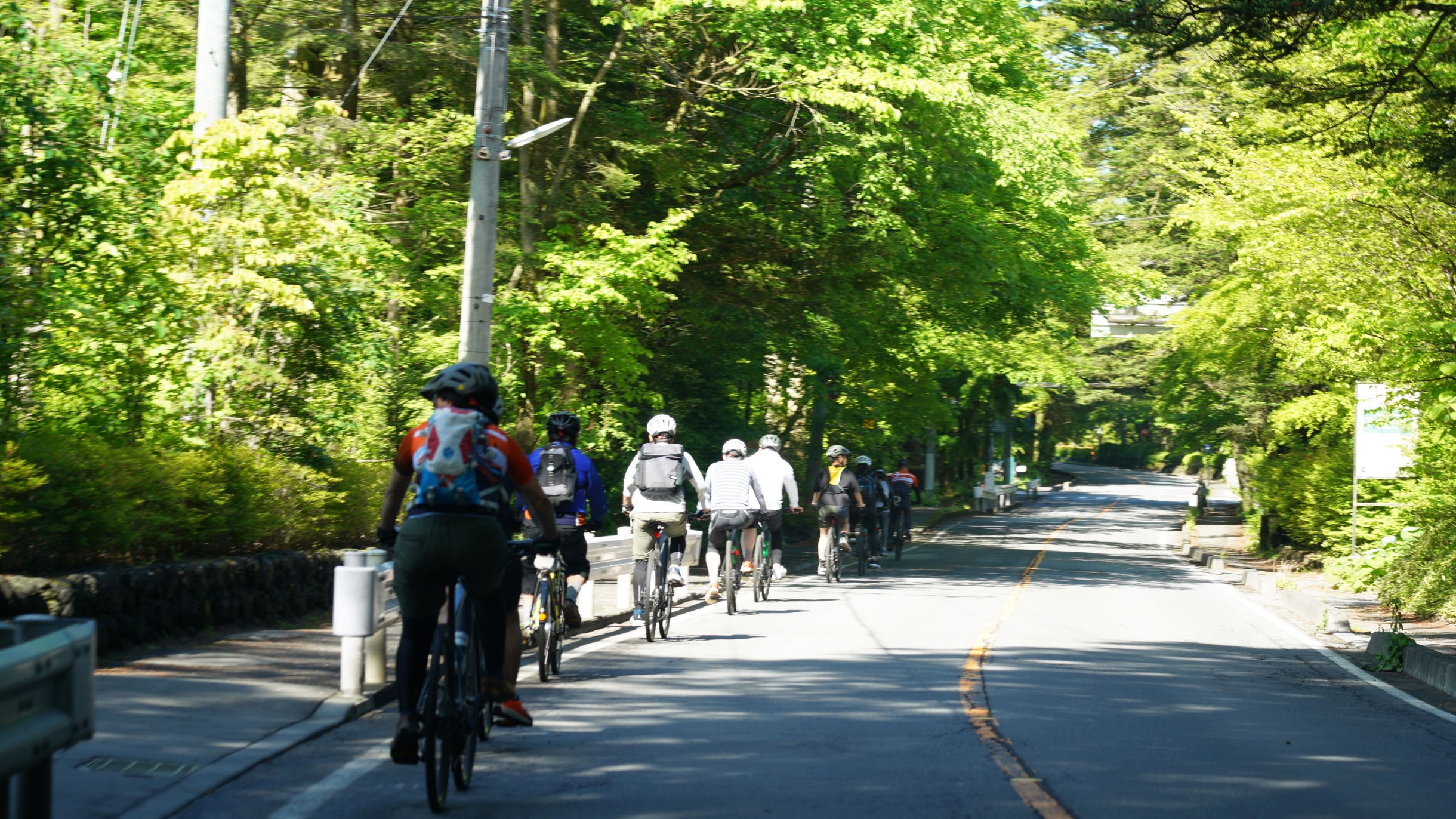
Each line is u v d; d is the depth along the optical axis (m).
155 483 13.78
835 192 29.27
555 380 27.02
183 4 23.78
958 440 81.31
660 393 33.31
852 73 25.42
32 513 11.83
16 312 13.70
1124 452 165.88
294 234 17.69
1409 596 21.12
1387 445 27.25
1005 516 71.88
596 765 9.14
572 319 24.75
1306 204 24.30
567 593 13.88
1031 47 36.94
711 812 7.86
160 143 16.89
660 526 16.42
